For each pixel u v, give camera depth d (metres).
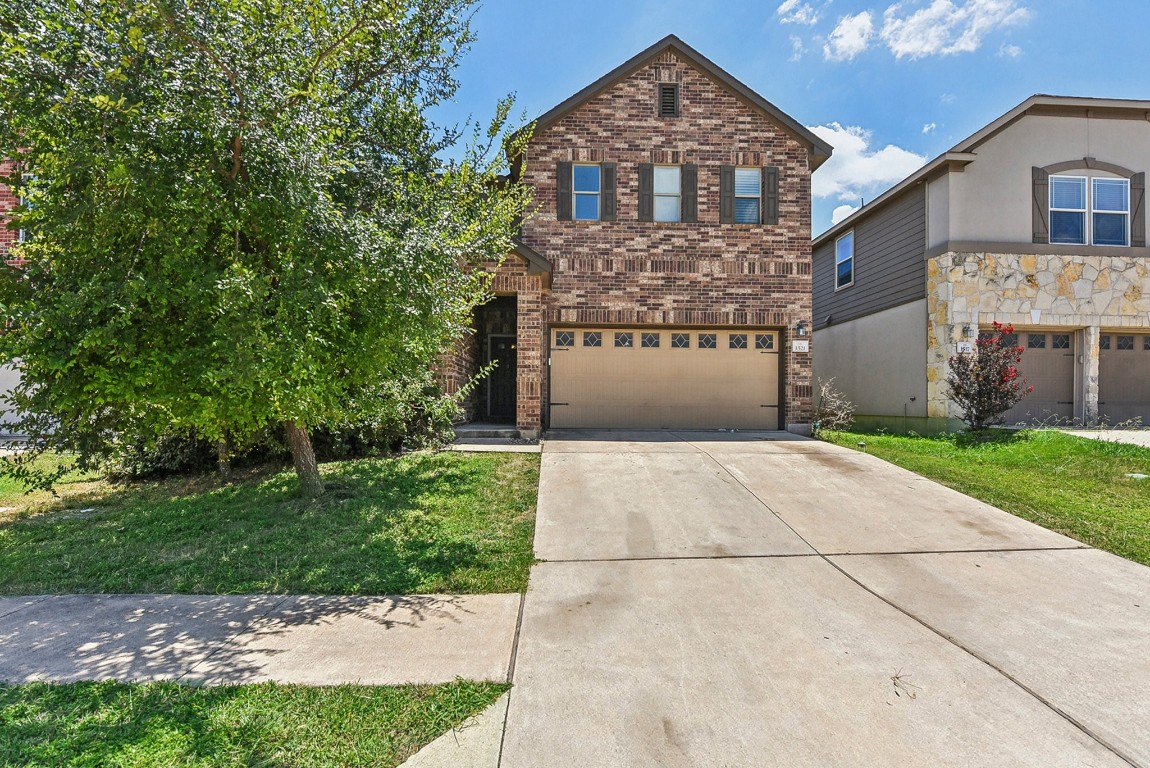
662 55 11.73
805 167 11.84
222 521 5.79
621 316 11.59
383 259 4.98
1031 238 12.01
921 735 2.56
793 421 11.63
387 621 3.70
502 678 3.01
